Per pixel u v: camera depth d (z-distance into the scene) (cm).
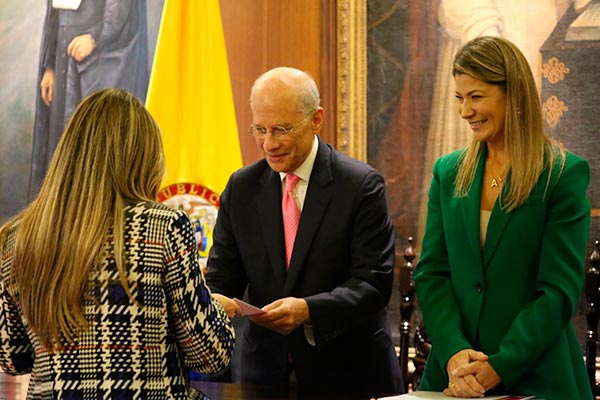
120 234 190
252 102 288
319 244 289
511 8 439
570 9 432
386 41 453
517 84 236
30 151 499
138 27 494
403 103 450
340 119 454
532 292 238
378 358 295
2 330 203
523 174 236
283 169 289
